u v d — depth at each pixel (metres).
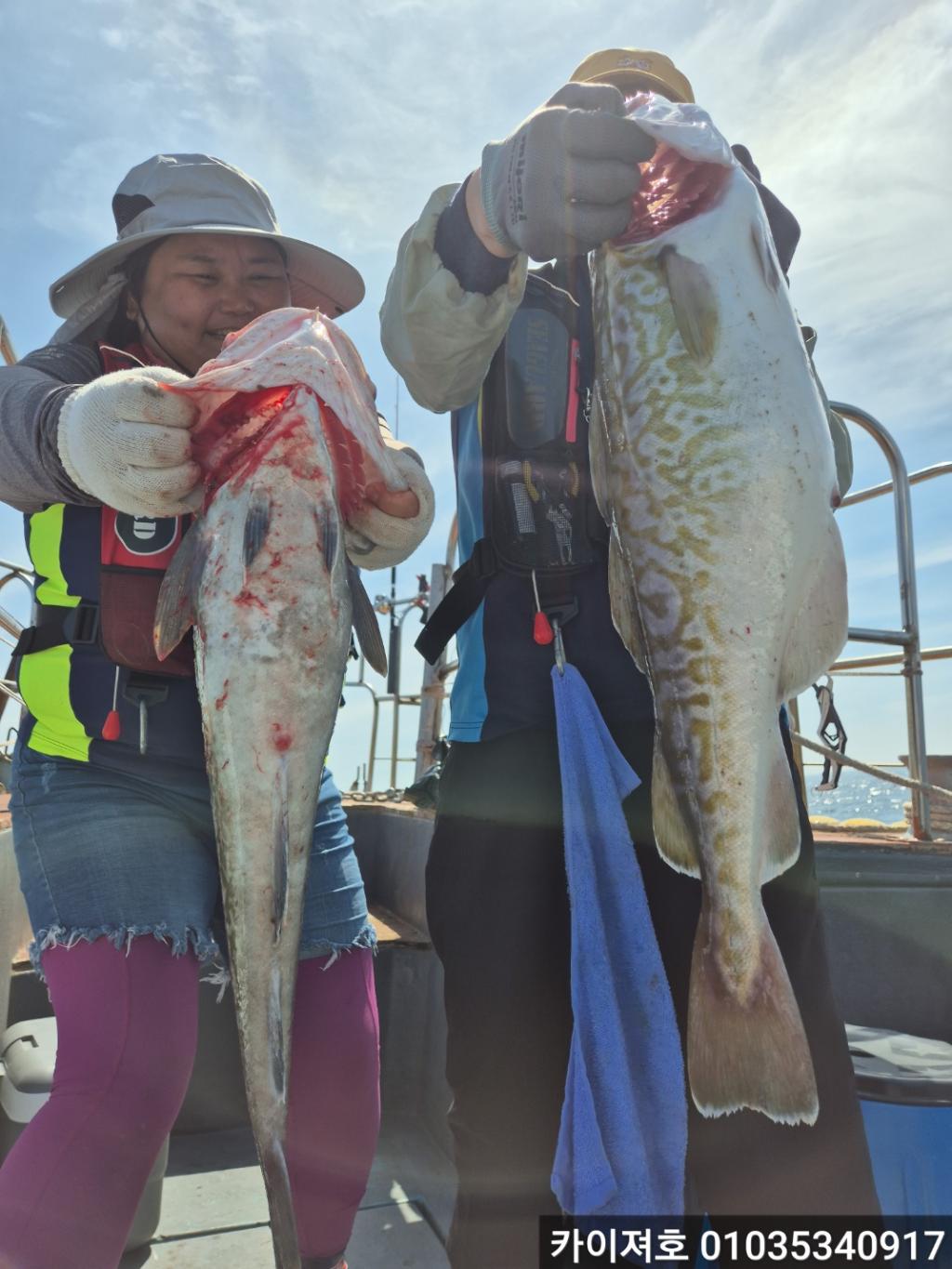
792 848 1.37
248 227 1.88
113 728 1.51
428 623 1.67
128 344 1.95
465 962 1.51
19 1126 2.05
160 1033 1.38
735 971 1.30
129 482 1.23
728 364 1.40
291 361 1.22
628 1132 1.33
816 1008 1.44
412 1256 2.23
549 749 1.57
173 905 1.46
